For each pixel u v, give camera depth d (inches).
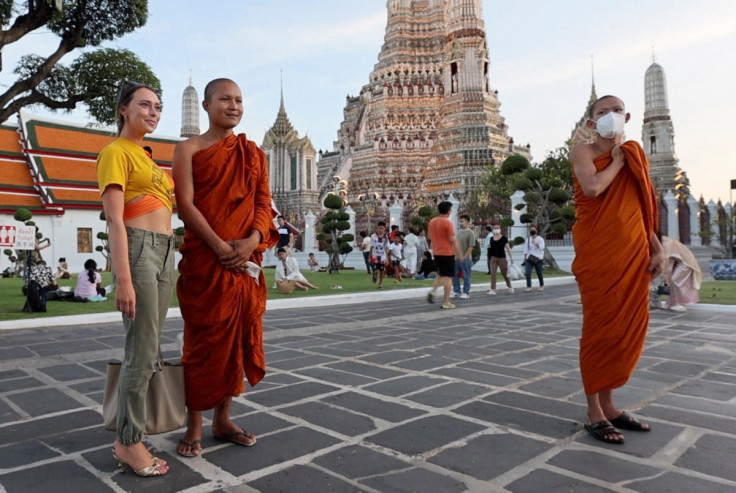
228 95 105.6
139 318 96.1
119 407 96.9
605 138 112.2
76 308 361.7
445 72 1801.2
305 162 2094.0
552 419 127.0
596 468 98.7
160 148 1328.7
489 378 167.0
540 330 265.9
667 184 2030.0
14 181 1075.9
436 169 1728.6
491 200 1331.2
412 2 2153.1
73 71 381.4
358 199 1910.7
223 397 105.0
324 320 307.6
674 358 195.5
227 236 102.0
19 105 369.1
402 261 720.3
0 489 91.0
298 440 113.9
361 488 91.1
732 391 150.9
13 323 283.6
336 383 161.6
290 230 701.9
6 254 906.1
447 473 96.9
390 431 119.1
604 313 111.3
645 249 111.6
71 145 1144.2
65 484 93.2
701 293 431.8
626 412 130.2
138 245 96.6
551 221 801.6
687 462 101.1
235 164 104.1
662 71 2143.2
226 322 102.7
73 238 1079.0
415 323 293.4
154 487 92.0
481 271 831.1
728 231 952.3
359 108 2559.1
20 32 319.0
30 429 122.3
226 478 95.5
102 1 359.3
